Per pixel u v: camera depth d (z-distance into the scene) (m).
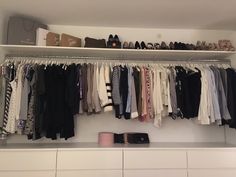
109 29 3.10
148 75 2.72
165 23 2.97
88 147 2.48
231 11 2.61
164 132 3.04
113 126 2.98
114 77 2.64
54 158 2.41
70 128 2.59
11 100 2.50
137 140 2.83
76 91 2.57
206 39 3.19
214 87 2.71
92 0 2.36
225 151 2.59
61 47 2.65
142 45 2.91
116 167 2.46
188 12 2.63
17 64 2.65
